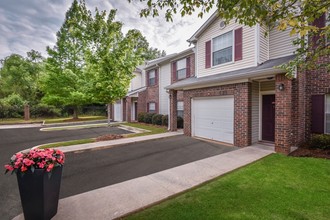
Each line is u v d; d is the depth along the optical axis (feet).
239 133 24.70
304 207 9.89
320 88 22.97
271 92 25.29
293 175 14.34
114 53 32.24
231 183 13.15
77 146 25.62
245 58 26.99
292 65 15.02
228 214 9.34
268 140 26.05
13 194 12.67
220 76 26.84
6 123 60.70
